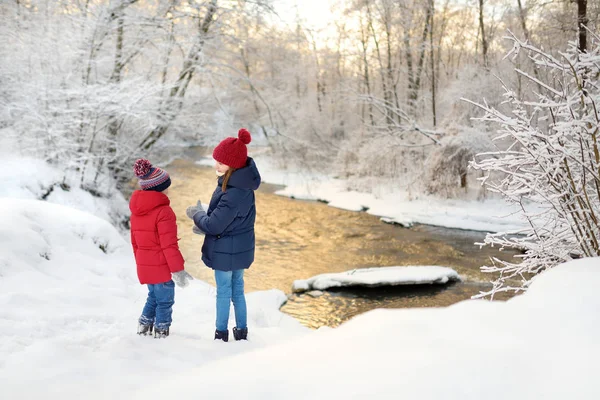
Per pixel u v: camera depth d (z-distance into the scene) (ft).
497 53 60.29
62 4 38.06
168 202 12.21
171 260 11.81
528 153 14.85
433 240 42.09
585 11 39.93
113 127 39.68
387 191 61.05
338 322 24.81
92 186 36.55
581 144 13.99
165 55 42.45
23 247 17.22
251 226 13.07
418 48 68.03
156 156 45.91
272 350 6.07
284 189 69.21
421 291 29.40
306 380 4.99
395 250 39.29
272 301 26.58
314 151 66.08
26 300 13.75
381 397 4.40
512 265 16.40
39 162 34.45
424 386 4.49
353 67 81.10
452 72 73.10
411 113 72.28
